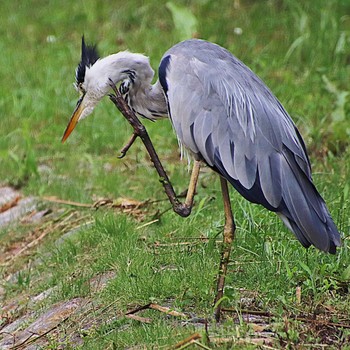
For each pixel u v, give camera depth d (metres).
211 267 10.98
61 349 10.12
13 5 24.31
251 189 9.84
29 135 17.42
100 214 14.16
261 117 10.04
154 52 20.77
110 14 23.03
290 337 9.01
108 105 18.70
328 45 19.88
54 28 23.00
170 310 10.06
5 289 12.95
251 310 10.00
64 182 15.99
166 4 22.06
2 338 11.34
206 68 10.44
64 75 20.50
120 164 16.66
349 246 11.15
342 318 9.71
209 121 10.20
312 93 18.22
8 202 15.80
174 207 10.25
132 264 11.56
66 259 12.91
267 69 19.55
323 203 9.91
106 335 9.98
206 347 8.90
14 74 20.80
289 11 21.81
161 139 17.25
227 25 21.59
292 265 10.80
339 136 15.75
